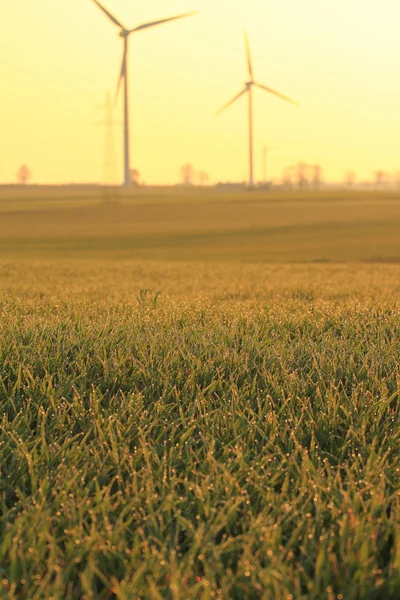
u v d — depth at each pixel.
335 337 7.26
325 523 3.12
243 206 159.38
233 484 3.44
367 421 4.44
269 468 3.61
